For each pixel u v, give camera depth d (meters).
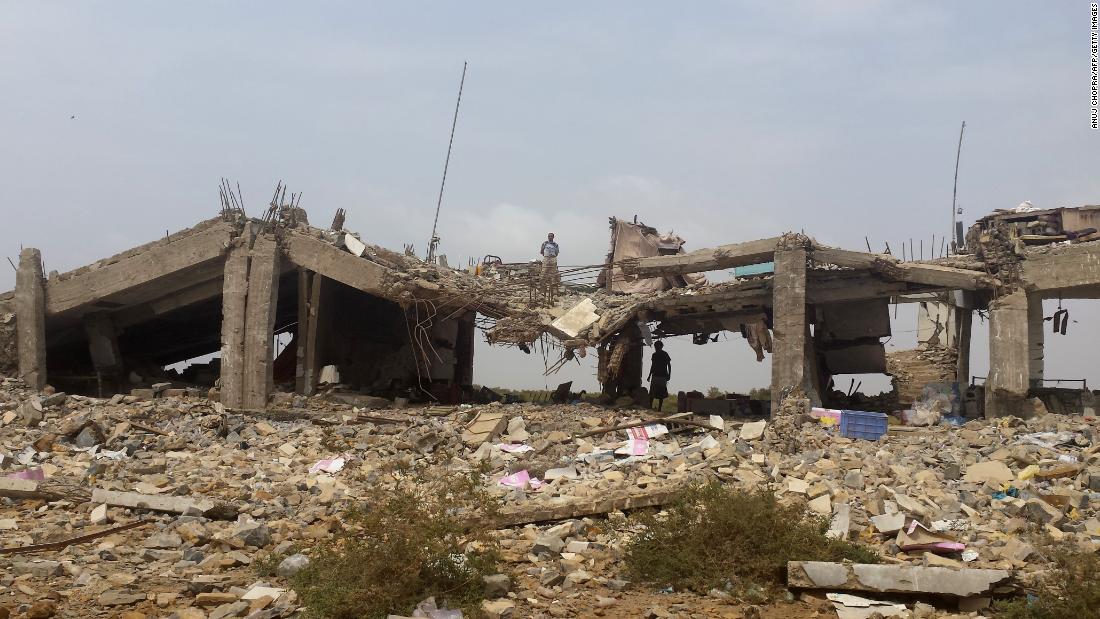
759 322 22.91
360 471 16.05
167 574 9.65
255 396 22.27
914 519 11.12
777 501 11.14
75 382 25.67
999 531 11.66
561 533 11.37
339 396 22.84
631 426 18.92
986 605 8.80
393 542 8.83
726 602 9.11
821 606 8.98
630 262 22.23
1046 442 15.45
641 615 8.61
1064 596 8.48
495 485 15.12
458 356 29.59
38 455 16.88
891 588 9.00
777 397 19.53
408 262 24.05
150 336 29.97
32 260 24.27
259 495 13.73
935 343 27.06
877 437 17.50
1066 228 19.25
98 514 12.11
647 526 10.67
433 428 19.53
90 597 8.70
